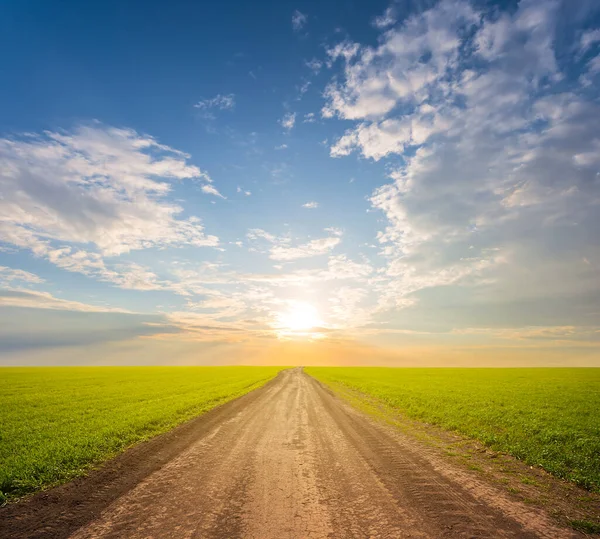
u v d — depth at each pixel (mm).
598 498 8430
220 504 7688
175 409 21062
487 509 7605
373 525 6738
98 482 9109
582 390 36094
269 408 22938
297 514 7195
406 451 12453
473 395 30219
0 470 9508
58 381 51250
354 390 37531
